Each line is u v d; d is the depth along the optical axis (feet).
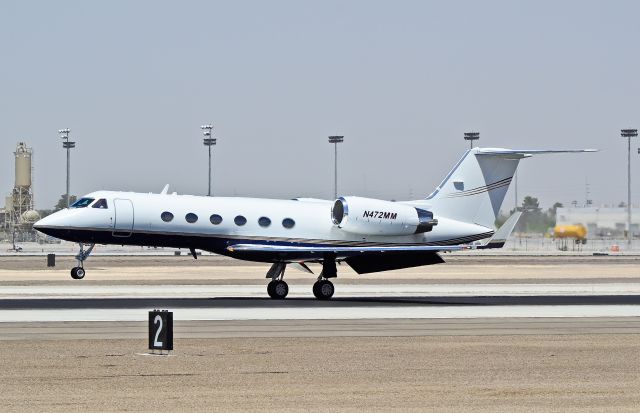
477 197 529.86
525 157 530.27
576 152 514.27
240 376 245.65
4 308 412.77
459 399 217.15
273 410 204.23
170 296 494.59
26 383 234.38
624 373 252.42
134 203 491.72
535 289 570.05
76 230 485.15
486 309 424.05
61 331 331.98
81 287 558.97
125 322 360.28
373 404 211.00
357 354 283.18
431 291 553.64
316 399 216.33
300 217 507.71
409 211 513.86
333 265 491.31
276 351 287.89
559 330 343.67
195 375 246.68
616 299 485.56
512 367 261.24
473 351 290.15
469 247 489.67
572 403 213.05
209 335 324.80
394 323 365.20
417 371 254.27
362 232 508.94
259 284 609.01
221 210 497.87
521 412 203.92
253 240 499.10
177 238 493.36
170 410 203.82
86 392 223.51
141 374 247.50
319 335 326.24
